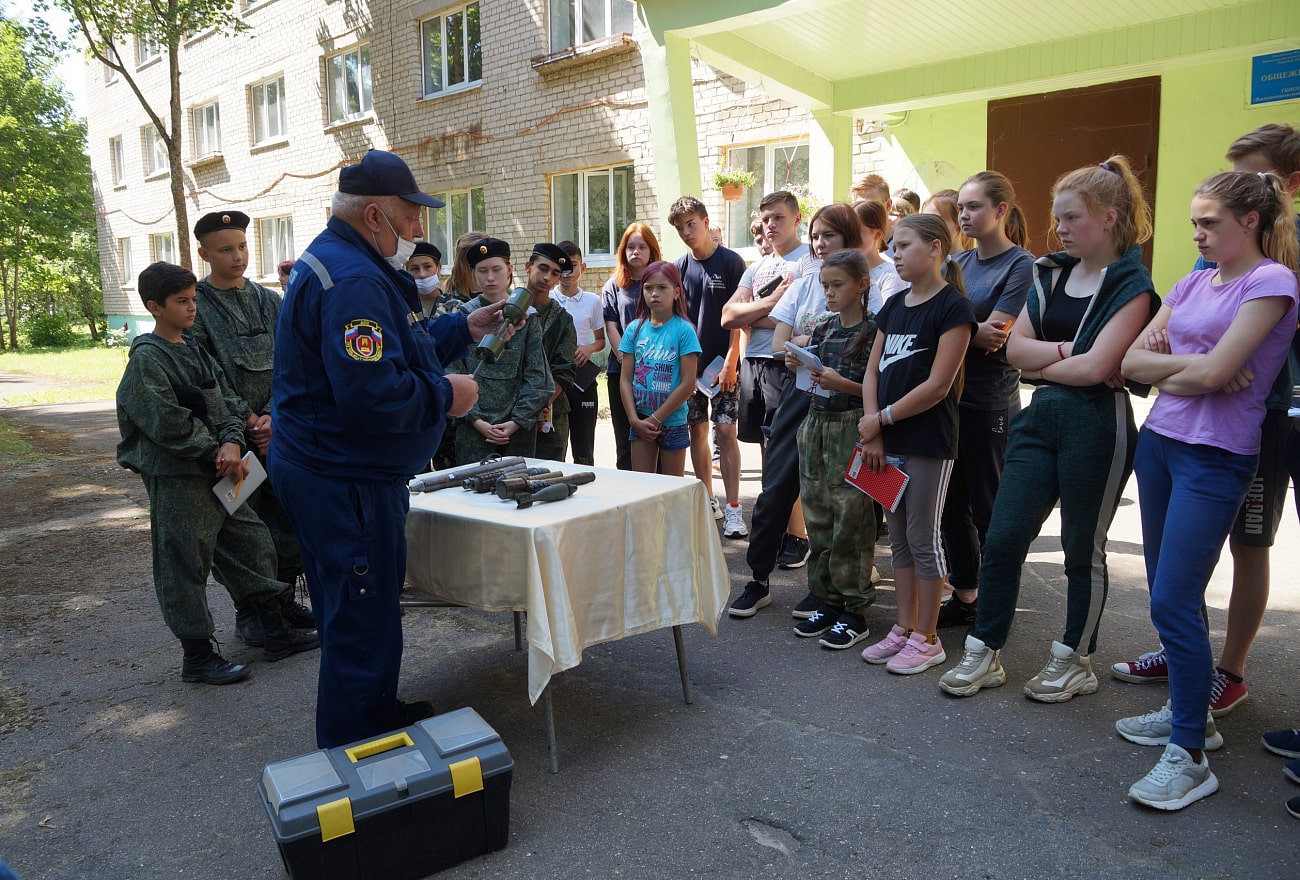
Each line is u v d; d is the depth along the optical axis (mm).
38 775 2965
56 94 25016
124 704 3469
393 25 14133
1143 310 2812
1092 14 6602
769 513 4039
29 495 7062
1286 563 4430
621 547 3002
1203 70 6914
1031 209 8016
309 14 15820
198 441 3383
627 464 5430
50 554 5492
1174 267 7270
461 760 2352
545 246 4453
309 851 2160
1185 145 7090
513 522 2779
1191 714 2566
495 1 12297
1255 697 3145
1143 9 6461
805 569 4766
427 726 2514
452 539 2963
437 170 13812
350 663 2629
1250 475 2564
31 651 4008
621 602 3010
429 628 4145
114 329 24703
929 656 3486
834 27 7082
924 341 3293
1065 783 2672
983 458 3742
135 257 23188
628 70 10742
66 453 8789
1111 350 2809
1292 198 2838
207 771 2959
